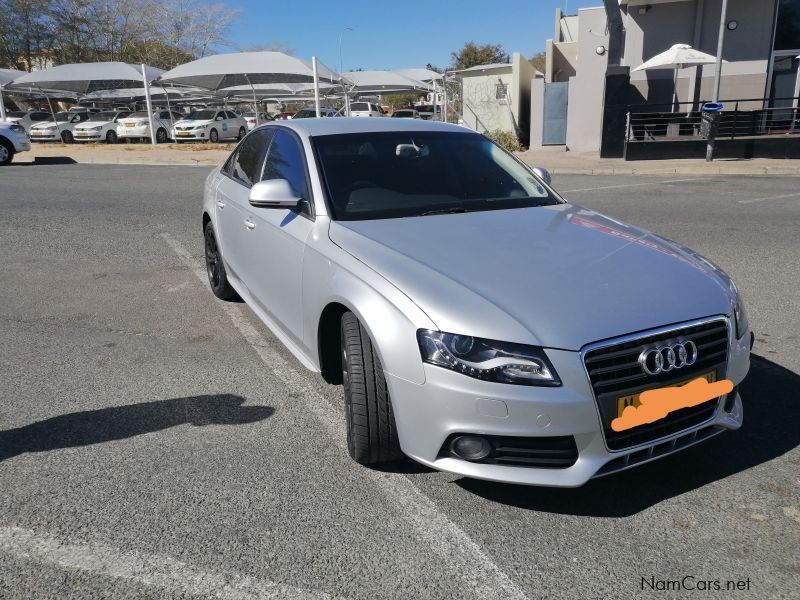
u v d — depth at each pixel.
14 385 4.08
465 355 2.53
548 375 2.49
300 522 2.72
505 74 26.34
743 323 3.06
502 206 3.92
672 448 2.80
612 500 2.87
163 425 3.55
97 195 12.62
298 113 34.72
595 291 2.76
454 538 2.63
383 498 2.89
